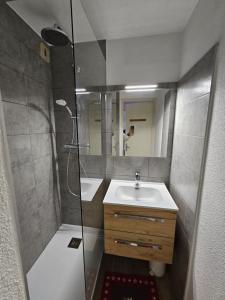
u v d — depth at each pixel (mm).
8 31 1229
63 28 1226
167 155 1644
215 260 769
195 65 1080
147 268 1562
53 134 1883
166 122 1588
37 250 1666
